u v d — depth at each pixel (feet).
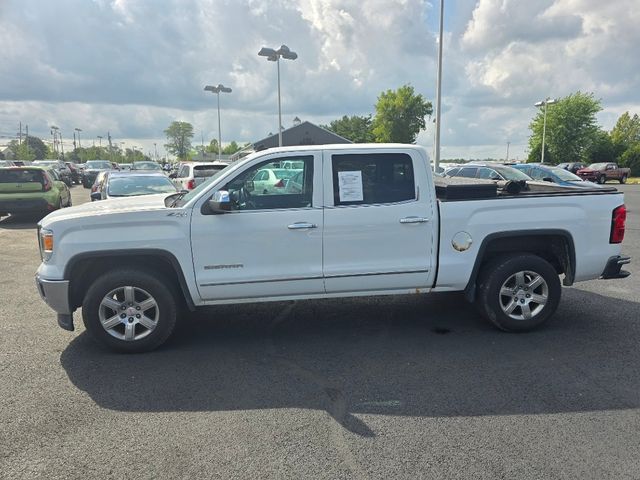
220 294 15.75
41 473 9.71
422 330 17.58
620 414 11.71
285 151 15.81
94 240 15.08
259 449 10.45
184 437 10.94
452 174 61.21
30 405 12.44
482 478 9.43
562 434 10.88
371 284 16.26
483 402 12.34
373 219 15.85
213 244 15.40
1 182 47.98
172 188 37.78
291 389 13.21
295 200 15.78
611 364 14.53
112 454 10.33
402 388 13.16
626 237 37.47
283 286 15.89
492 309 16.83
